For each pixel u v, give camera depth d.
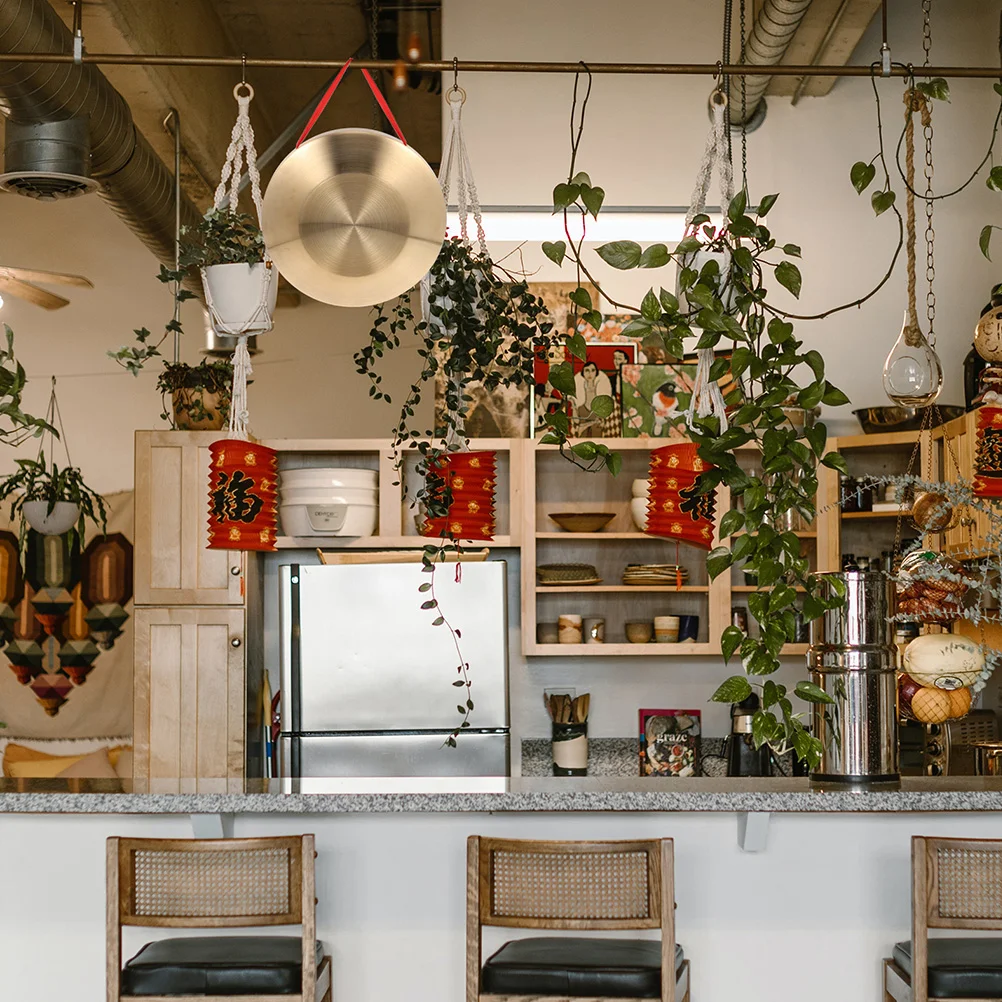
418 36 6.76
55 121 4.33
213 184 6.80
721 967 3.15
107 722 7.17
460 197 3.09
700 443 2.87
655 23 5.26
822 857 3.17
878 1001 3.13
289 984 2.71
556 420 3.07
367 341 7.80
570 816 3.18
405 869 3.17
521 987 2.67
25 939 3.18
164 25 5.44
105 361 7.54
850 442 4.96
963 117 5.35
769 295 5.30
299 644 4.49
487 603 4.53
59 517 5.90
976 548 4.18
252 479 3.01
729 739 4.93
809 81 5.20
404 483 5.00
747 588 5.01
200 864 2.68
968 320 5.29
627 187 5.24
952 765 4.86
